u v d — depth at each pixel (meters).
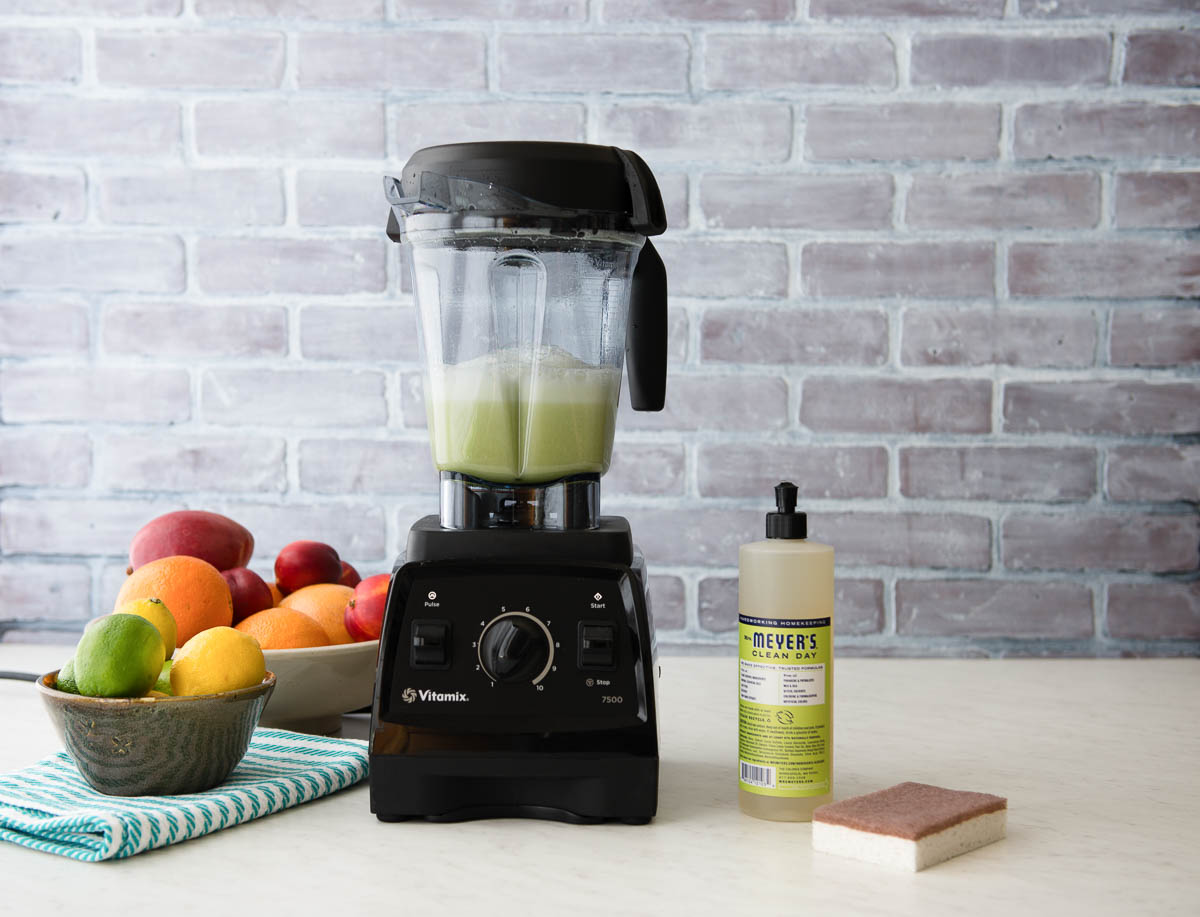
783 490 0.89
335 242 1.66
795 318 1.65
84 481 1.68
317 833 0.84
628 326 0.97
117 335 1.67
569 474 0.89
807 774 0.87
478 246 0.88
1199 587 1.66
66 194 1.66
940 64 1.64
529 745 0.84
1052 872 0.77
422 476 1.68
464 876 0.76
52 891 0.73
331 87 1.65
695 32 1.64
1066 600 1.67
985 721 1.20
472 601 0.86
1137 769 1.02
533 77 1.64
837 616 1.67
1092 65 1.64
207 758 0.85
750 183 1.64
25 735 1.11
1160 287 1.65
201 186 1.66
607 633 0.85
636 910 0.71
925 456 1.66
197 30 1.65
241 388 1.67
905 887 0.74
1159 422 1.66
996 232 1.65
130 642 0.84
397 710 0.85
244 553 1.22
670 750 1.08
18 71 1.65
